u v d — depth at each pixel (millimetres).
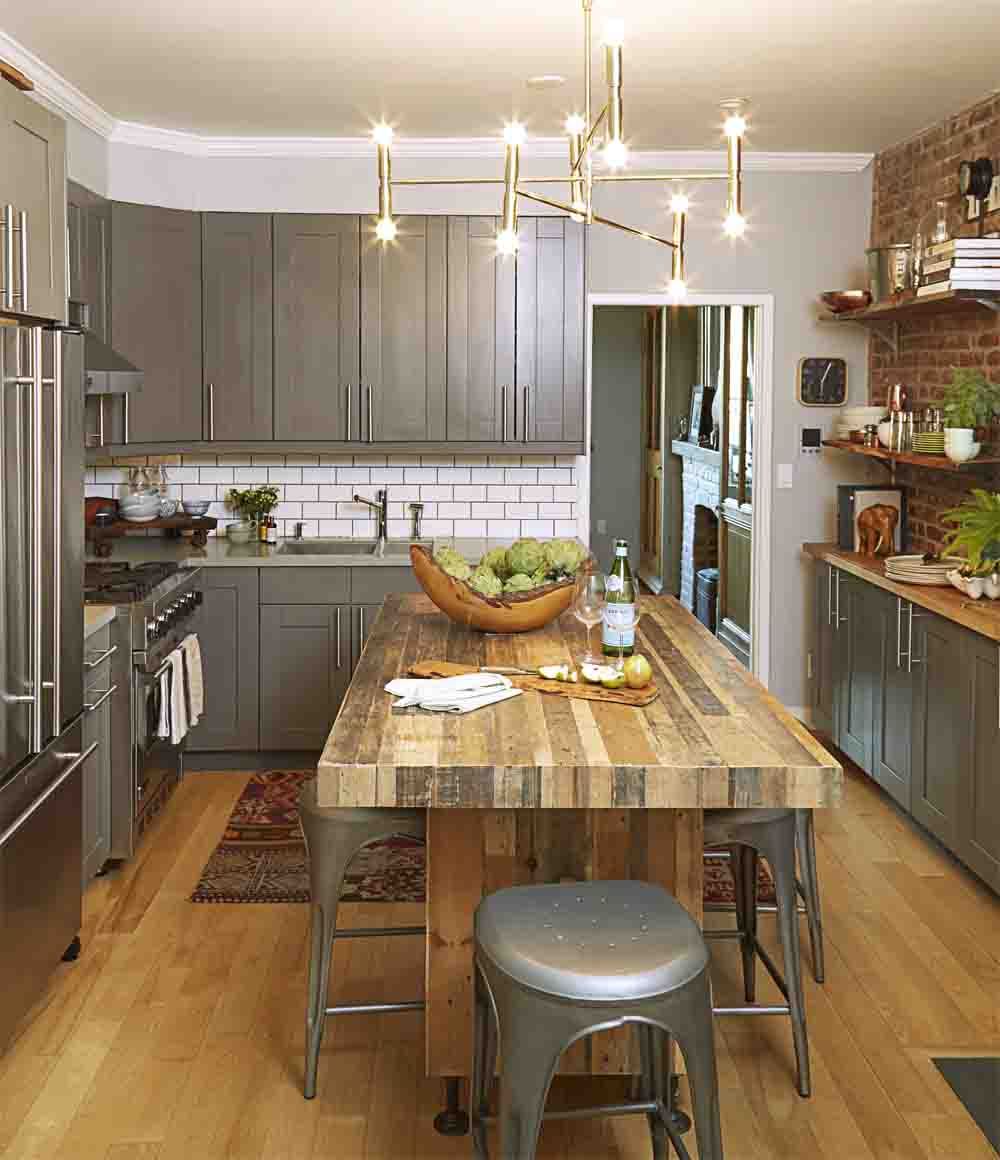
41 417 3551
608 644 3684
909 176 6234
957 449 5125
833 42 4562
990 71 4957
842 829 5406
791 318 6773
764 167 6645
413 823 3174
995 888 4418
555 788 2688
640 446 11922
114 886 4723
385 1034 3621
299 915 4457
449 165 6340
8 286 3303
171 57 4809
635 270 6672
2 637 3342
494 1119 2865
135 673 4848
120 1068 3418
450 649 3955
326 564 6156
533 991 2414
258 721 6211
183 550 6348
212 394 6301
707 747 2830
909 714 5254
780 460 6875
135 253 5996
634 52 4695
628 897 2734
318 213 6312
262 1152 3039
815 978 3957
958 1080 3375
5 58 4613
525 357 6410
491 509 6859
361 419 6391
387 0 4109
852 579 6051
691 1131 3148
